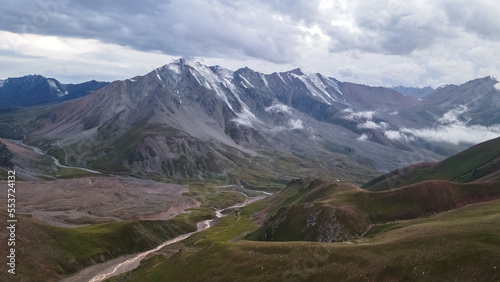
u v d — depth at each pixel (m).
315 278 68.25
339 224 122.19
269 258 79.81
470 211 114.62
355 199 143.12
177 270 91.25
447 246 65.75
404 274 61.59
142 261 126.69
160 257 119.06
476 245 63.25
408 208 136.38
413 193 142.75
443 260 61.47
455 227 76.31
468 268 57.91
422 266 61.72
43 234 141.88
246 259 82.31
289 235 131.00
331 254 74.38
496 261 57.19
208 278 80.19
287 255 78.88
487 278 54.81
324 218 125.94
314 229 124.12
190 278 83.62
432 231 76.56
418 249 67.50
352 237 118.31
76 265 132.88
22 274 114.75
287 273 72.00
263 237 140.88
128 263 142.75
